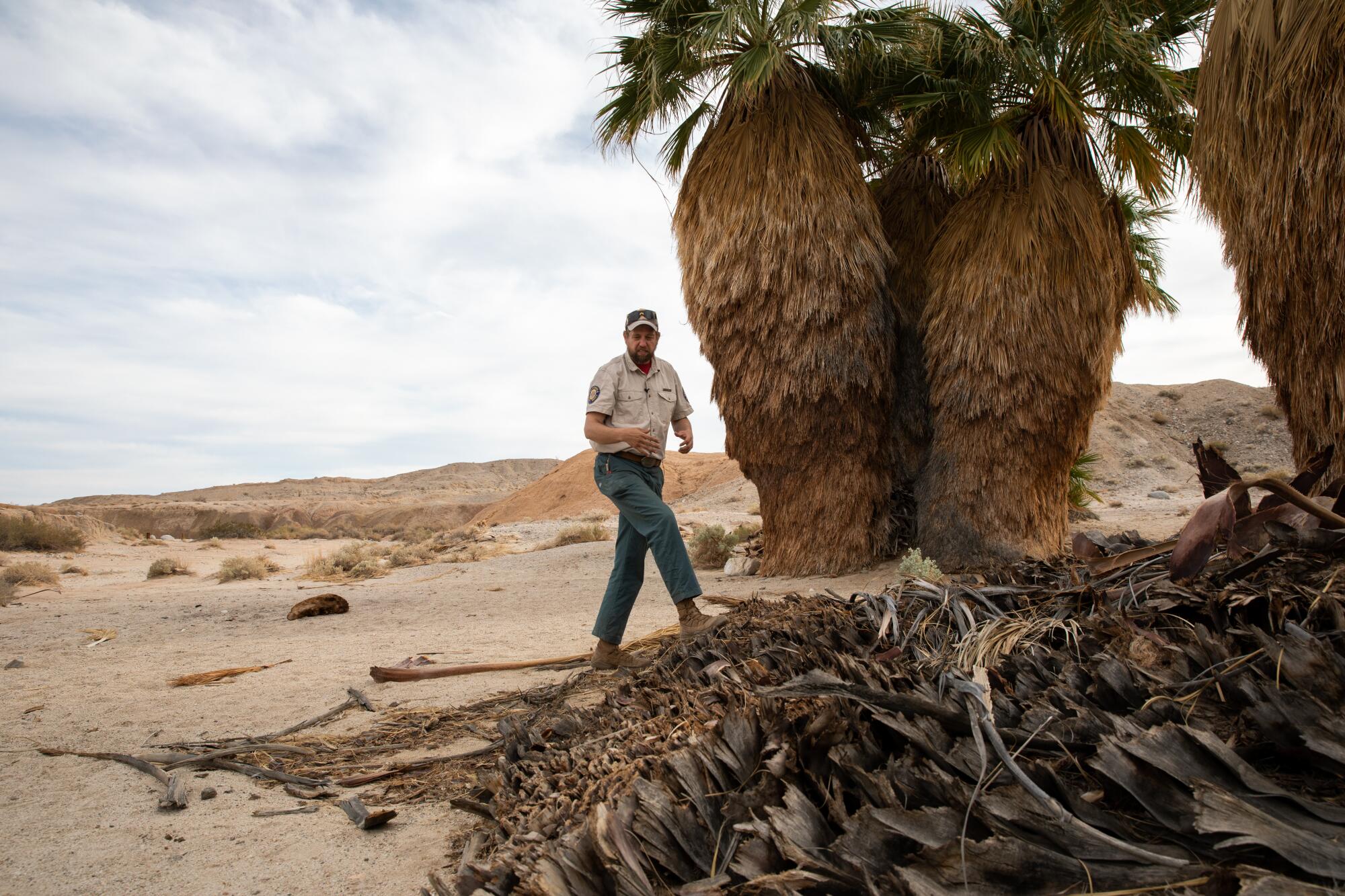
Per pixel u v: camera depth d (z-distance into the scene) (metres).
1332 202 2.49
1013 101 9.73
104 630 8.80
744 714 1.79
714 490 49.91
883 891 1.16
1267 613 1.76
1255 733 1.34
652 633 5.66
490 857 1.87
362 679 5.07
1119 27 8.02
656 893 1.39
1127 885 1.08
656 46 8.92
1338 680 1.33
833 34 9.00
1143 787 1.21
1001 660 1.97
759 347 9.14
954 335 8.77
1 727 4.02
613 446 4.49
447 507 99.25
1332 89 2.47
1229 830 1.06
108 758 3.39
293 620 9.29
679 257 9.78
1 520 30.83
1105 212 9.05
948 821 1.25
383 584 15.01
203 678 5.23
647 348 4.55
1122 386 59.62
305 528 57.81
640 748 2.10
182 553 33.34
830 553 9.52
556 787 2.17
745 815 1.50
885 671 1.94
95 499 147.75
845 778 1.52
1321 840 1.05
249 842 2.41
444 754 3.24
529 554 18.64
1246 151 2.85
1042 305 8.33
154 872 2.21
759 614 3.66
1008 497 8.62
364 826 2.46
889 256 9.36
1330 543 1.93
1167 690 1.52
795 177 8.77
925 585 2.77
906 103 9.48
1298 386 2.78
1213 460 2.39
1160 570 2.24
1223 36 2.96
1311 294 2.64
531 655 5.64
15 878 2.20
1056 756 1.46
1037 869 1.12
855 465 9.41
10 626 9.47
